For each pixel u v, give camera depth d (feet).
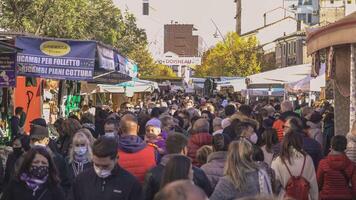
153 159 25.68
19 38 42.06
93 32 112.47
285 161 26.96
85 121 45.68
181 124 52.95
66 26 86.38
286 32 305.32
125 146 25.52
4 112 53.26
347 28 36.06
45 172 22.02
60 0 84.53
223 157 25.23
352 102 38.04
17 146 29.63
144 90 117.19
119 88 100.78
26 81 55.67
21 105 59.72
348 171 29.25
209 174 24.85
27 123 59.72
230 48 251.19
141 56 234.17
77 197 21.29
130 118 26.27
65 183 26.16
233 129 36.32
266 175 21.89
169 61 291.17
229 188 21.52
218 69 252.62
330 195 29.17
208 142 31.37
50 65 42.14
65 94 69.46
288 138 27.27
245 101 122.62
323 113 60.18
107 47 46.11
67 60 42.09
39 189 22.07
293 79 76.02
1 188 29.35
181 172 19.52
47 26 84.38
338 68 40.96
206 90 160.97
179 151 23.71
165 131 38.06
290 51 251.60
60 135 35.81
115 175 21.24
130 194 21.12
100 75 54.75
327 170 29.30
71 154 26.89
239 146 21.91
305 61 238.48
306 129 37.04
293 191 26.58
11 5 81.51
